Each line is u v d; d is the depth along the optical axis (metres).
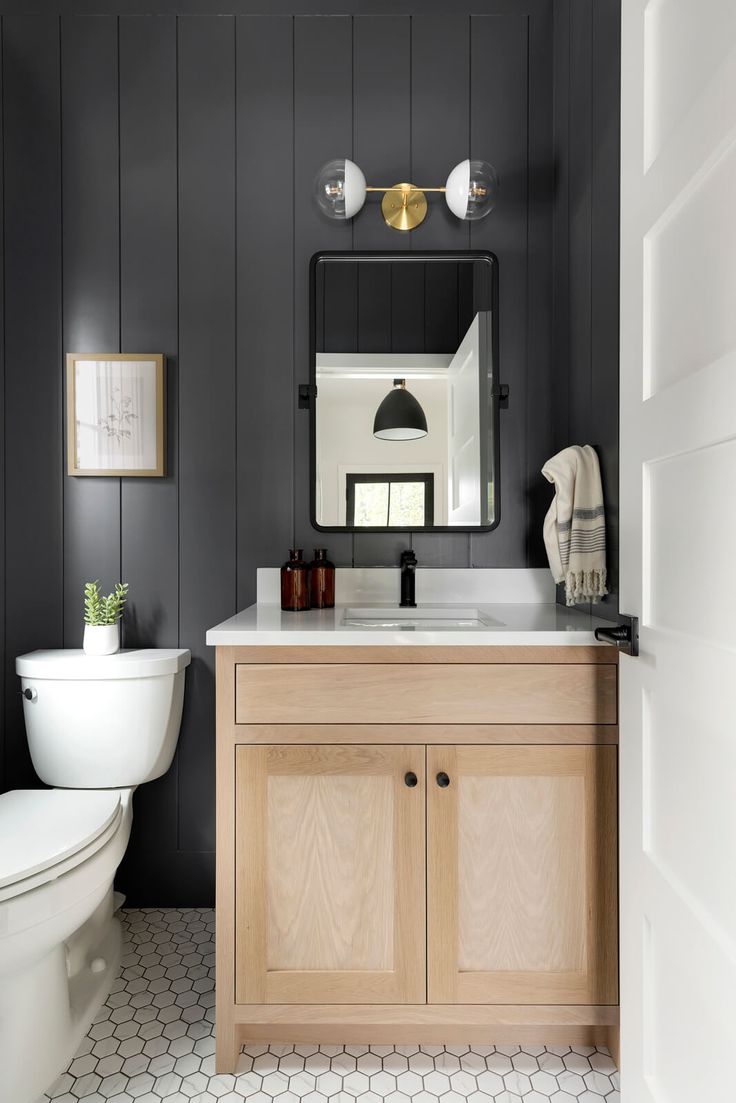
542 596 1.89
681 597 0.90
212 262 1.90
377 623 1.70
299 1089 1.25
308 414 1.91
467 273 1.91
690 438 0.85
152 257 1.90
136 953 1.66
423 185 1.92
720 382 0.77
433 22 1.92
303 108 1.91
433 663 1.29
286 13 1.91
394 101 1.91
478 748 1.29
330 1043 1.36
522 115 1.92
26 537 1.90
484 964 1.29
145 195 1.90
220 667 1.29
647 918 1.00
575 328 1.73
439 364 1.90
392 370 1.90
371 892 1.29
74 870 1.18
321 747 1.29
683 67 0.89
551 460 1.58
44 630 1.90
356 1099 1.23
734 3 0.75
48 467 1.90
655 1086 0.96
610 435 1.48
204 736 1.90
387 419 1.90
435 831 1.28
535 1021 1.28
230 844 1.29
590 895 1.28
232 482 1.90
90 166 1.90
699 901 0.83
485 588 1.88
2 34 1.90
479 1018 1.28
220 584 1.90
